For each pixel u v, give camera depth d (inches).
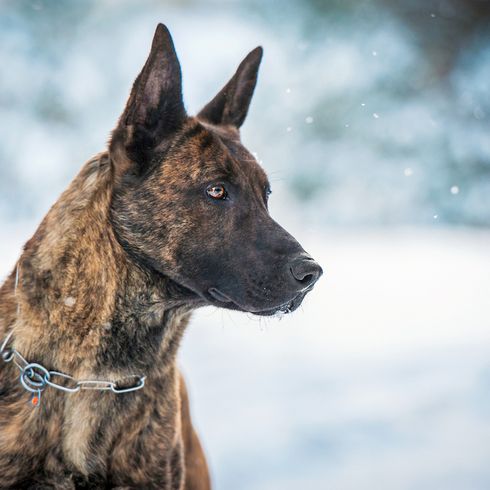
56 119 837.8
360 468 279.7
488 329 462.6
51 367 176.2
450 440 298.2
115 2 895.1
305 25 656.4
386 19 627.5
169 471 186.1
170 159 183.8
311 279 182.4
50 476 175.5
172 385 189.6
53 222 182.2
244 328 506.0
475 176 612.7
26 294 178.1
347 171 643.5
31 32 844.0
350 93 635.5
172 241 181.8
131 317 180.2
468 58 603.8
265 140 665.0
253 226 185.9
